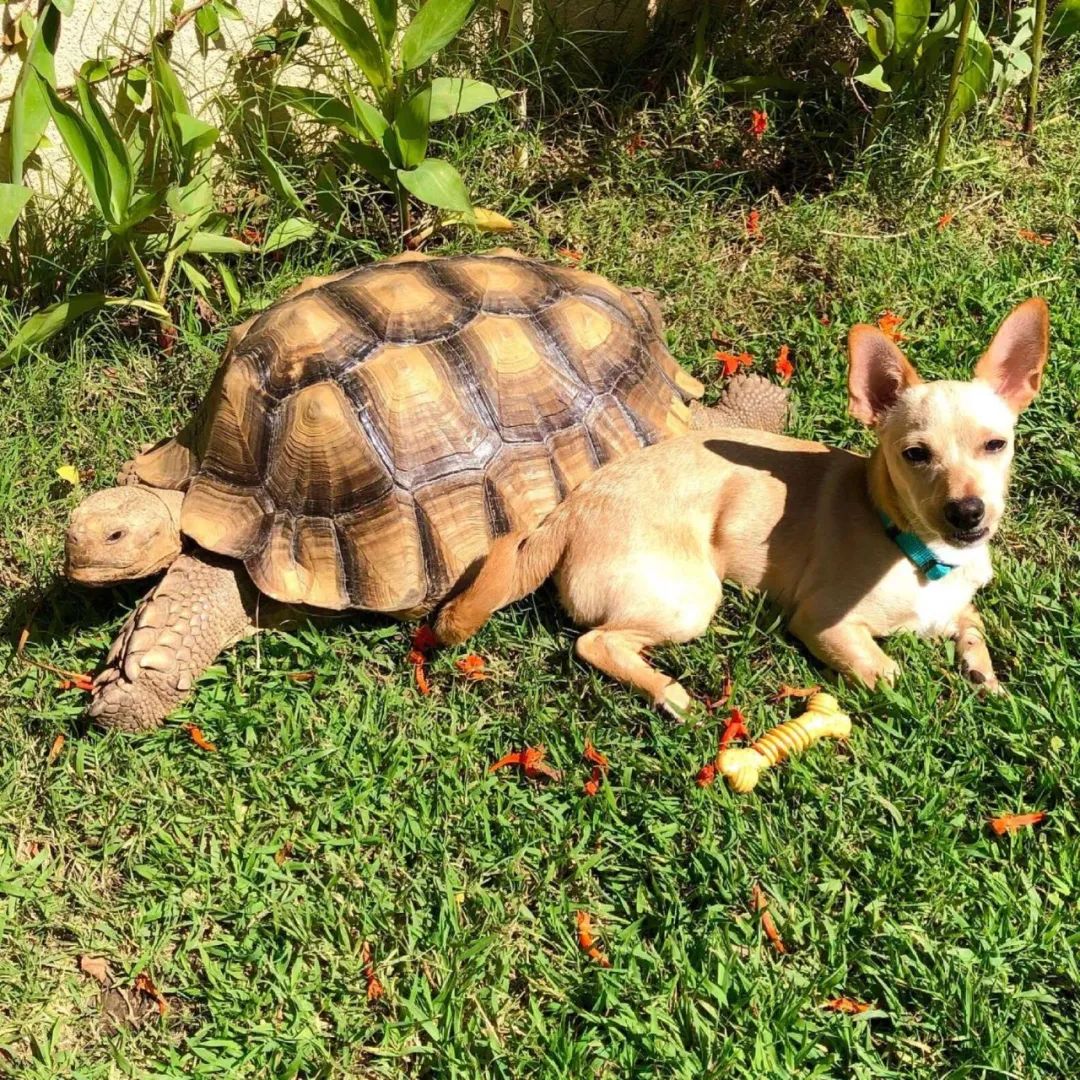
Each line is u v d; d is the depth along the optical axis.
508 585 1.13
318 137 1.59
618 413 1.23
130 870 1.07
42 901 1.05
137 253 1.45
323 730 1.14
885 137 1.58
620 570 1.14
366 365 1.16
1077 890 0.99
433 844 1.06
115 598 1.23
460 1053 0.95
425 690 1.16
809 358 1.43
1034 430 1.33
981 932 0.98
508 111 1.67
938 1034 0.94
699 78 1.67
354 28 1.37
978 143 1.65
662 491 1.16
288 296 1.27
